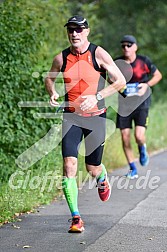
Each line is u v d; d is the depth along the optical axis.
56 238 11.71
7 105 15.55
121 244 11.32
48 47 21.45
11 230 12.27
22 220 13.08
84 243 11.37
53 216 13.46
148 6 38.97
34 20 17.27
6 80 15.45
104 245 11.26
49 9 21.66
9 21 15.88
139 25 39.53
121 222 12.93
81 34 12.02
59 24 22.48
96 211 13.97
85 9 29.67
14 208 13.55
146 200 15.18
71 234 12.01
